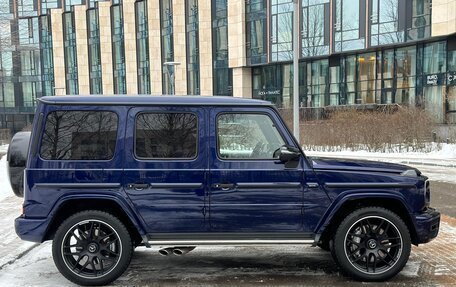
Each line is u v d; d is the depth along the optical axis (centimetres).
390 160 1980
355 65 3441
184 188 475
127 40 5222
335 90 3572
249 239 484
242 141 487
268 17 3766
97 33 5653
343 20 3272
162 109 482
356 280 494
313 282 492
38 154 470
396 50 3200
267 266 550
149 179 473
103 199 473
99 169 471
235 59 4056
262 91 4038
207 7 4319
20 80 6222
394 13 3011
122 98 484
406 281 491
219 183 477
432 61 2989
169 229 479
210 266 551
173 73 4641
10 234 695
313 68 3703
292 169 480
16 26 3067
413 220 486
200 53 4391
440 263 552
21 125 6259
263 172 479
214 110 486
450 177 1427
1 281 502
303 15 3488
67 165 470
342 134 2569
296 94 1622
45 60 6138
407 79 3152
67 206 486
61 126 474
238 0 3959
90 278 479
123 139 475
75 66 5903
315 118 3178
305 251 611
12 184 504
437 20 2786
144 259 580
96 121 477
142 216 474
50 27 6044
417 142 2358
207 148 480
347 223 487
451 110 2856
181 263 562
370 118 2514
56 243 475
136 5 5147
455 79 2823
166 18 4803
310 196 481
